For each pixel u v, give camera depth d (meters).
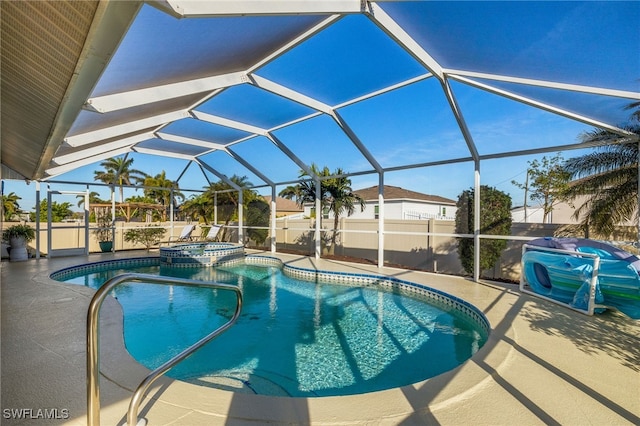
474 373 2.99
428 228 10.23
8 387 2.69
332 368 4.20
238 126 8.61
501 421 2.31
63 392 2.61
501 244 7.78
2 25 2.02
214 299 7.44
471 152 7.36
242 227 14.63
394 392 2.66
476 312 5.34
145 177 16.28
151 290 8.21
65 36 2.10
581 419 2.35
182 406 2.40
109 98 4.32
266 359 4.45
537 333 4.06
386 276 8.22
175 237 15.44
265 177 12.93
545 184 8.38
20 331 4.04
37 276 7.71
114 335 3.81
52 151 5.57
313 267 9.66
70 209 13.50
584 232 7.27
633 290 4.53
